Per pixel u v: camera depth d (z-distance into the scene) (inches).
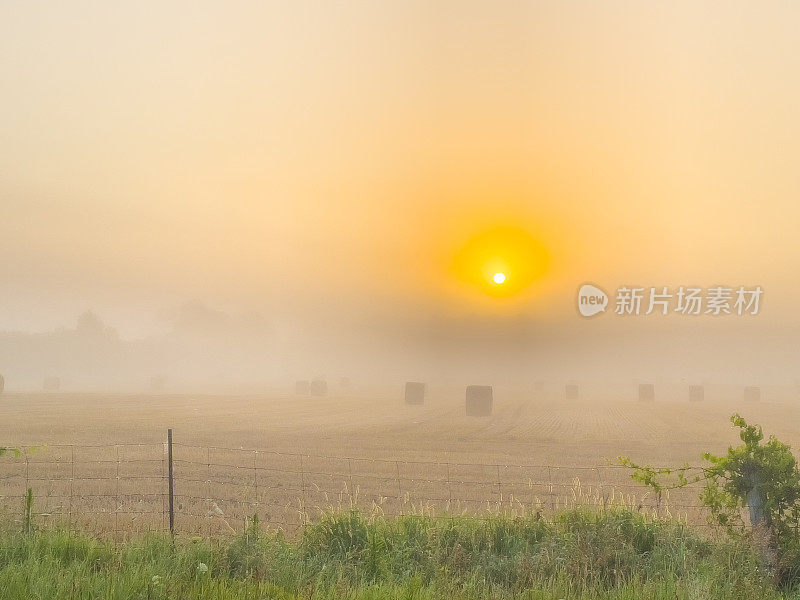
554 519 441.4
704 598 314.7
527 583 350.6
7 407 2896.2
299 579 339.3
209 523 560.7
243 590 313.0
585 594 325.4
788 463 394.6
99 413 2561.5
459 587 337.4
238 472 984.3
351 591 321.4
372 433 1878.7
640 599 316.5
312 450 1403.8
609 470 1122.0
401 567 370.0
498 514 460.8
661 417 2883.9
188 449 1305.4
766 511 391.2
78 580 305.3
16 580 304.0
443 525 429.4
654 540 400.8
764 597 329.4
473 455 1373.0
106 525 489.4
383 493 812.0
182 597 300.0
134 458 1127.0
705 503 418.3
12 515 460.8
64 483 844.6
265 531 473.4
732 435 1977.1
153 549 375.9
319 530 419.2
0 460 1066.1
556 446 1605.6
